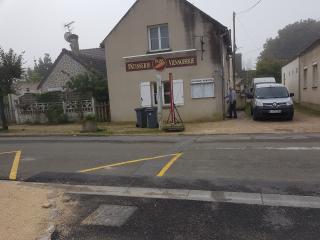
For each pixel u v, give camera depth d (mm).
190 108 19547
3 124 19688
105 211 5969
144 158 9844
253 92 20578
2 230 5137
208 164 8781
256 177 7500
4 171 9164
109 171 8586
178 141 12656
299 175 7508
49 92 22406
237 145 11141
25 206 6137
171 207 6016
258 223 5238
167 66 19641
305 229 4984
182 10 19172
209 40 19000
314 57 22656
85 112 21828
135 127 17984
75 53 27797
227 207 5898
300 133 13484
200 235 4945
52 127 20219
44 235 4965
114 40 20406
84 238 5012
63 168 9188
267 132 14180
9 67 18812
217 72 19125
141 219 5574
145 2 19672
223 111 19750
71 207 6207
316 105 22531
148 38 19891
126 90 20516
